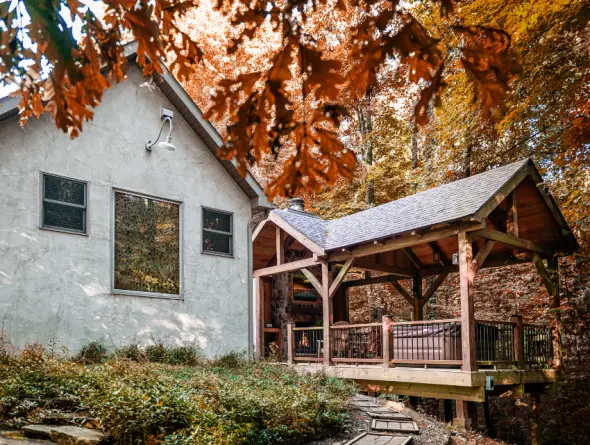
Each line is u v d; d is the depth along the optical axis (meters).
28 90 1.79
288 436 7.00
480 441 8.74
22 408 6.17
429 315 18.83
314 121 1.68
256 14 1.66
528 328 12.13
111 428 5.72
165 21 2.07
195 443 5.73
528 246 11.88
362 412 9.16
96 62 1.86
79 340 9.57
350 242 12.72
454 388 10.52
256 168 20.53
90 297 9.82
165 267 11.06
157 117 11.37
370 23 1.62
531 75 10.65
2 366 7.29
